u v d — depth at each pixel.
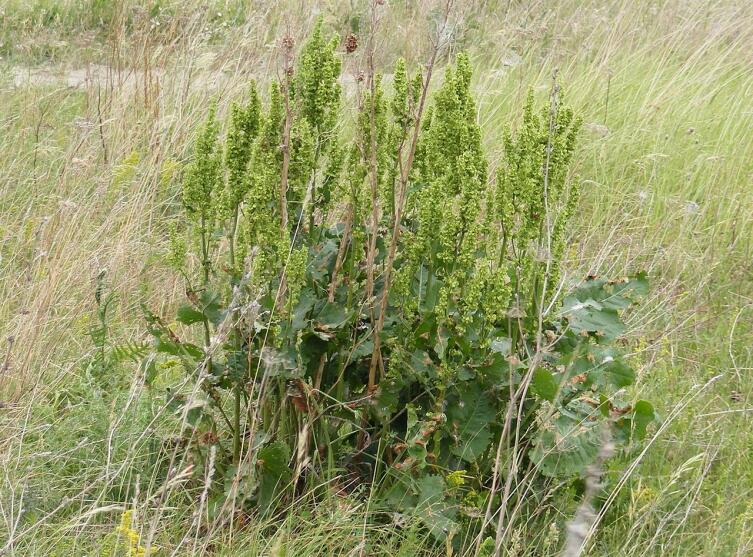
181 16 7.29
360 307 3.16
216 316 3.19
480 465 3.27
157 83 6.28
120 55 6.98
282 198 3.04
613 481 3.33
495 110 6.64
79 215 4.79
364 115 3.14
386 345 3.22
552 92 3.11
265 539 3.10
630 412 3.18
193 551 2.83
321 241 3.33
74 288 4.38
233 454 3.25
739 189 6.04
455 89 3.14
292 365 3.07
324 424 3.23
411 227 3.37
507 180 3.10
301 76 3.20
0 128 6.11
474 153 3.10
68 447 3.50
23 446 3.44
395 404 3.14
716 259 5.35
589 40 8.31
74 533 3.06
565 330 3.13
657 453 3.67
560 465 3.15
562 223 3.17
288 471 3.17
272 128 3.11
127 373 4.02
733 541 3.19
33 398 3.53
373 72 3.13
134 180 5.19
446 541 3.00
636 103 7.03
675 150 6.48
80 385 3.84
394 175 3.26
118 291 4.45
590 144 6.46
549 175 3.09
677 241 5.37
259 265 3.07
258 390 3.15
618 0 9.35
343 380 3.32
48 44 8.38
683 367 4.47
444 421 3.11
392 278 3.24
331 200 3.30
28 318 3.96
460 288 3.15
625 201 5.94
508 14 8.80
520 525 3.11
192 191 3.20
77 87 6.70
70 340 4.19
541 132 3.10
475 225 3.05
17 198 5.46
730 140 6.57
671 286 4.87
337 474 3.32
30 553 2.90
